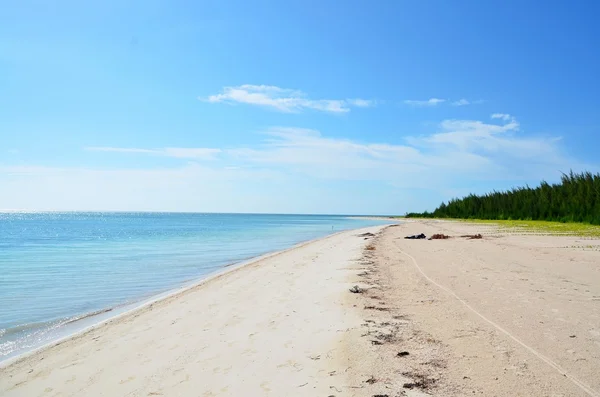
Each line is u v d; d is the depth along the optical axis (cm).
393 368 566
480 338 672
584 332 691
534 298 941
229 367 606
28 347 805
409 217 14400
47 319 1025
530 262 1535
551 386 495
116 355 701
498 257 1703
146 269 1919
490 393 482
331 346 668
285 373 571
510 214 6700
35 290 1404
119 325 901
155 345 739
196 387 544
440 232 3822
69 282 1564
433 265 1530
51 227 7356
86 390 565
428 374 542
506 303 898
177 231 5888
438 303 925
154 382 572
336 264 1683
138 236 4647
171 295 1216
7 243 3584
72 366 665
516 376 525
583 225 4275
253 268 1719
